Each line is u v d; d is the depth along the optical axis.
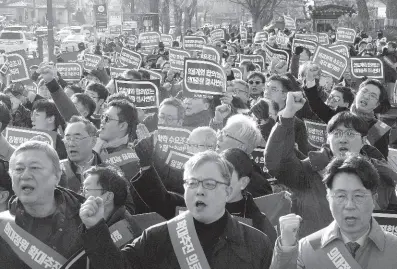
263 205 5.51
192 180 3.97
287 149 5.30
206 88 8.73
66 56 20.69
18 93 10.30
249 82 10.73
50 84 7.69
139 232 4.71
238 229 4.05
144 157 4.74
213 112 8.86
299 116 8.23
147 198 4.80
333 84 12.00
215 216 4.00
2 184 5.16
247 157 4.90
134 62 15.05
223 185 3.99
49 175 4.09
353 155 4.15
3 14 102.88
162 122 7.39
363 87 7.34
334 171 4.10
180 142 6.77
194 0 55.28
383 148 7.34
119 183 4.69
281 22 45.88
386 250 4.10
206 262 3.92
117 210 4.74
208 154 4.03
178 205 4.88
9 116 6.57
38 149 4.10
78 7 102.88
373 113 7.75
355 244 4.13
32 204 4.08
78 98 8.40
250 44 26.77
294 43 16.03
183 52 13.80
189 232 3.97
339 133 5.46
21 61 12.13
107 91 9.52
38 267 4.03
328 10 40.50
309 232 5.47
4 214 4.17
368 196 4.06
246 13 81.69
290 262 3.75
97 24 36.53
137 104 9.74
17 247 4.05
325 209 5.44
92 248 3.78
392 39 43.38
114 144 6.45
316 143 7.83
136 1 72.31
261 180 5.82
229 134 5.62
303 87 8.03
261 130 7.52
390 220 5.02
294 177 5.43
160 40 23.92
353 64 13.09
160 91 12.24
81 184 5.99
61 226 4.11
